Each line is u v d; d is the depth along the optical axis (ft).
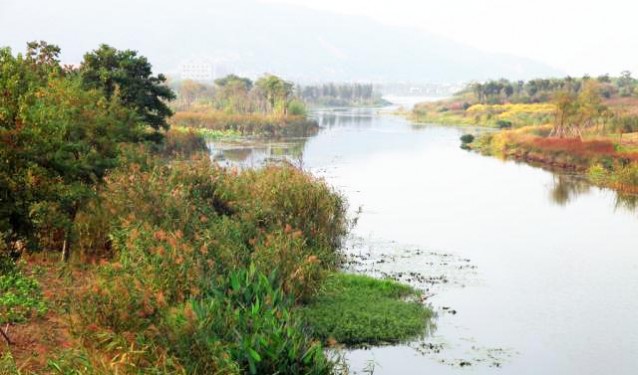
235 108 375.45
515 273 77.92
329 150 225.15
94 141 65.51
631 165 161.68
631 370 50.49
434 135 308.40
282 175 79.87
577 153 193.06
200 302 41.47
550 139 224.74
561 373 49.70
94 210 59.26
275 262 55.01
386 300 62.03
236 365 34.83
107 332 36.76
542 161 203.51
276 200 73.36
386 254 84.28
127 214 57.77
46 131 47.11
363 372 47.24
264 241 59.98
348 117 481.87
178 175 70.95
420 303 63.82
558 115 258.57
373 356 50.31
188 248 48.01
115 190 59.77
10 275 44.93
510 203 129.49
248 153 205.98
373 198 131.03
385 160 200.13
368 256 82.74
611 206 128.47
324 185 82.23
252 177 79.82
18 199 44.88
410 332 55.11
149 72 126.21
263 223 67.21
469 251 88.53
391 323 55.52
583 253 89.45
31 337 39.75
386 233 98.07
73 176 53.93
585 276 77.66
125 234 52.65
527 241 96.02
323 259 70.28
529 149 215.31
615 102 378.73
